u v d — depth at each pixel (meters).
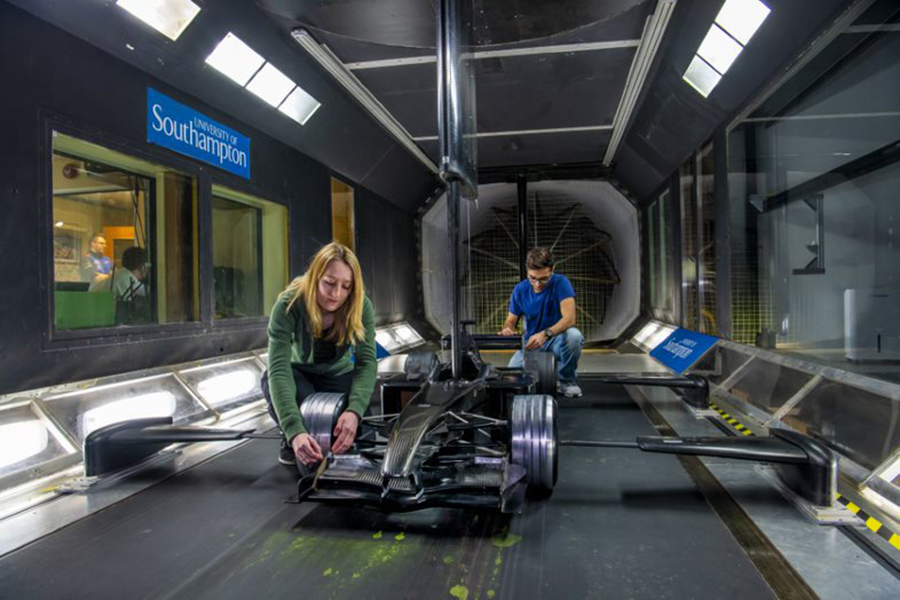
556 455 2.64
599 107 7.35
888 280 5.66
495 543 2.18
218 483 2.96
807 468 2.48
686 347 6.91
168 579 1.92
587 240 11.38
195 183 4.91
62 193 4.75
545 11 3.66
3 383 3.16
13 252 3.23
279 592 1.83
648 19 4.89
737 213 5.84
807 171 5.85
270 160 6.16
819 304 5.89
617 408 4.73
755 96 4.94
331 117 6.78
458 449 3.01
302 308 2.91
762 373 4.83
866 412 3.12
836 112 5.19
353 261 2.81
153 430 3.10
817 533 2.21
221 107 5.21
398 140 8.45
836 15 3.60
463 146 2.74
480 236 11.70
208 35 4.42
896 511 2.31
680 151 7.42
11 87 3.25
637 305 10.73
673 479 2.94
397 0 3.55
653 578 1.88
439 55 2.57
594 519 2.41
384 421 3.03
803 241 5.89
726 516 2.42
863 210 5.85
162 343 4.47
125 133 4.11
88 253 4.88
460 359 2.96
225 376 4.96
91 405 3.58
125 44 3.96
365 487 2.45
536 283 4.61
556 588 1.82
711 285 6.52
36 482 2.84
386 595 1.80
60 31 3.56
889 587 1.78
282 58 5.28
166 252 4.95
